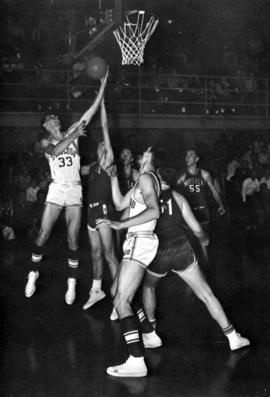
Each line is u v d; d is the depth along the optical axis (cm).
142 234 413
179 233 440
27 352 461
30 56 1530
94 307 618
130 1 1692
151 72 1622
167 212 438
